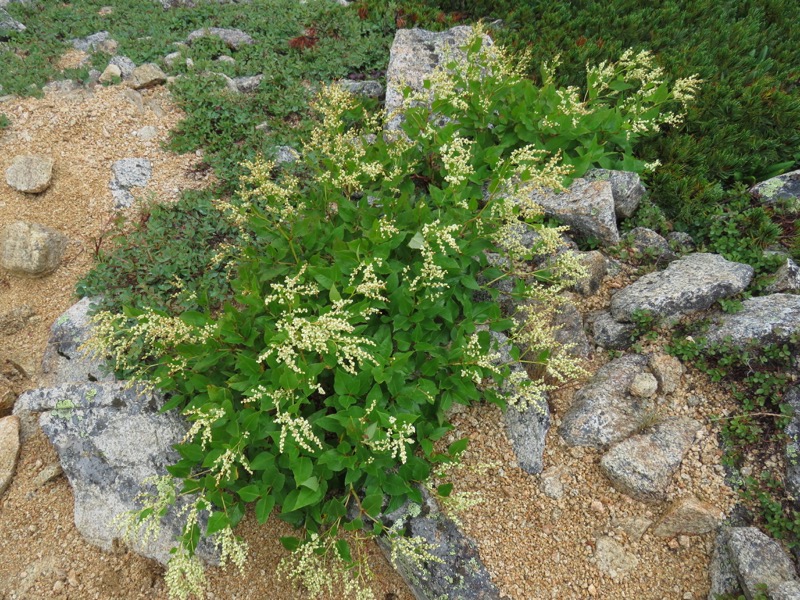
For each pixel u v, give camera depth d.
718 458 4.26
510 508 4.34
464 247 4.46
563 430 4.57
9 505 4.84
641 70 5.93
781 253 5.25
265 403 3.68
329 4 9.73
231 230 6.12
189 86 7.70
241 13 9.70
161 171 6.90
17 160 6.60
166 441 4.68
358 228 4.85
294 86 7.96
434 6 9.62
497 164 4.64
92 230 6.39
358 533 4.26
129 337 4.93
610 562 4.09
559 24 8.66
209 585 4.42
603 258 5.32
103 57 8.35
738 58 7.54
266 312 4.43
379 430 3.61
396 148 5.18
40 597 4.42
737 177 6.27
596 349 5.01
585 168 5.48
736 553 3.77
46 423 4.73
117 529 4.57
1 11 9.14
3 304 5.84
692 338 4.73
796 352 4.38
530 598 3.99
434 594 3.98
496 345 4.39
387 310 4.52
